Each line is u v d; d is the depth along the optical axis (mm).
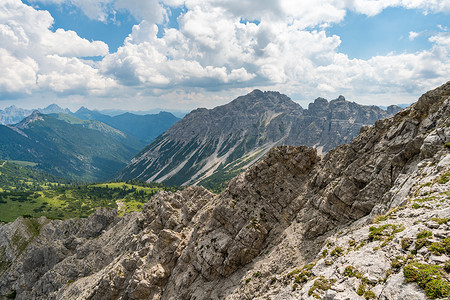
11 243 168375
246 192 73250
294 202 65750
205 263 64438
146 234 97250
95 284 94375
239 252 61000
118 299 76938
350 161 61562
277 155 75375
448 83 50625
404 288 20797
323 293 25750
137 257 85625
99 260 117750
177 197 116688
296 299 28469
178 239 82312
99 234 171000
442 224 25391
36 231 174875
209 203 95938
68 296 103750
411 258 23484
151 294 72438
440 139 41031
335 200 54688
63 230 177250
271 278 46406
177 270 73062
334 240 36688
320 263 32531
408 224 28953
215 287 60312
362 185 53219
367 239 30703
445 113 45969
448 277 19484
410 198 35094
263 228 63375
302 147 75375
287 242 56031
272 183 71938
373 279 23781
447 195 30141
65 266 125750
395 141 52000
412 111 54094
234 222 68375
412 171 43531
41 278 127375
